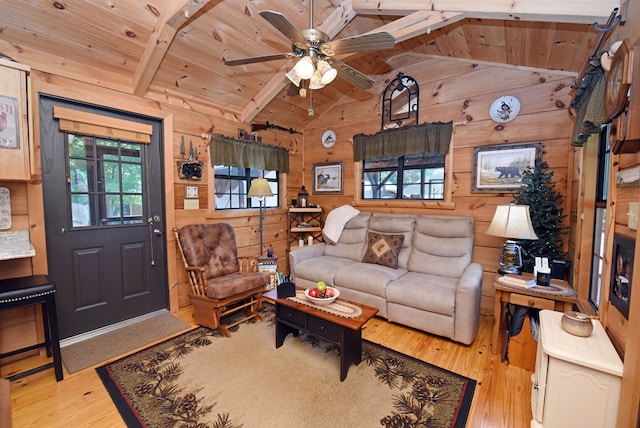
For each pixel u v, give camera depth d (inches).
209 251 120.8
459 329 93.5
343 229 151.9
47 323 87.4
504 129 115.6
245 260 131.3
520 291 83.6
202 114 131.0
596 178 82.0
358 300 116.5
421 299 99.1
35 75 86.8
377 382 77.3
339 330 78.5
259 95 139.1
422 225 127.3
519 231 87.2
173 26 86.7
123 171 110.0
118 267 110.0
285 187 174.4
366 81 90.3
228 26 99.7
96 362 85.7
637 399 41.1
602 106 57.6
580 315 61.0
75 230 99.0
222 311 110.8
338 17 103.4
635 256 43.2
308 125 180.9
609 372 47.8
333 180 170.6
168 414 65.9
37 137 88.0
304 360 87.5
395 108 144.3
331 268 127.9
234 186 151.3
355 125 159.9
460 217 121.3
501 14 74.6
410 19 90.7
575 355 50.6
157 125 118.5
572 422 51.9
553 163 106.5
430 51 127.3
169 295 122.0
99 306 105.8
